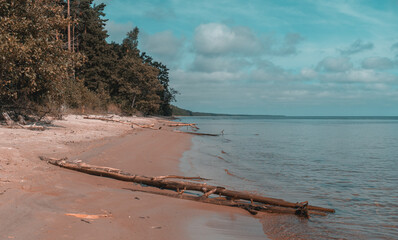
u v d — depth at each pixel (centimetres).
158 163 971
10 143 894
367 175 988
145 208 485
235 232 431
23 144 909
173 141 1748
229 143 2036
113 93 5081
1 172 568
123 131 1953
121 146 1222
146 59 7700
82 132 1488
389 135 3369
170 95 8231
